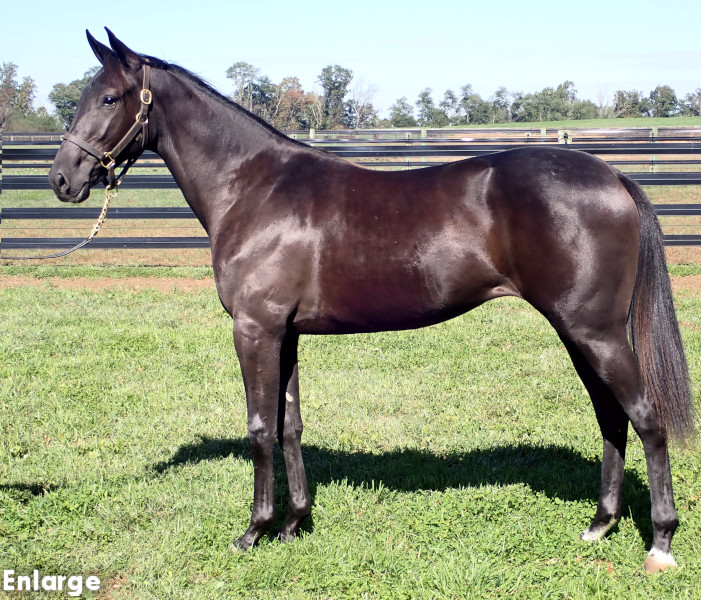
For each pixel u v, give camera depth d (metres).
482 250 3.45
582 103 78.12
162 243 12.19
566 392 6.18
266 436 3.70
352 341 7.85
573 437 5.22
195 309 9.23
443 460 4.93
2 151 12.02
